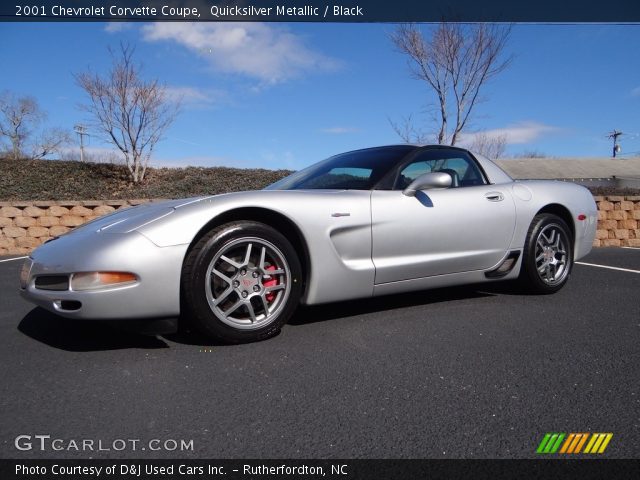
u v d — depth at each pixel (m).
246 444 1.67
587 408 1.92
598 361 2.41
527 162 28.75
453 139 11.20
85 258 2.37
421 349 2.59
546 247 3.84
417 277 3.21
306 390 2.08
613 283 4.36
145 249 2.38
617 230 8.02
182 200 2.79
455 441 1.68
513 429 1.76
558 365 2.36
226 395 2.04
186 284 2.47
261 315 2.71
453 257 3.33
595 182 25.83
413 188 3.17
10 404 1.96
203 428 1.77
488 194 3.56
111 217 2.83
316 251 2.82
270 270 2.69
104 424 1.80
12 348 2.61
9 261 6.39
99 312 2.34
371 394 2.04
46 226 7.41
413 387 2.11
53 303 2.43
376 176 3.26
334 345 2.65
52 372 2.28
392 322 3.09
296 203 2.79
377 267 3.02
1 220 7.23
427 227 3.20
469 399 2.00
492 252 3.53
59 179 12.46
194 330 2.89
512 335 2.83
